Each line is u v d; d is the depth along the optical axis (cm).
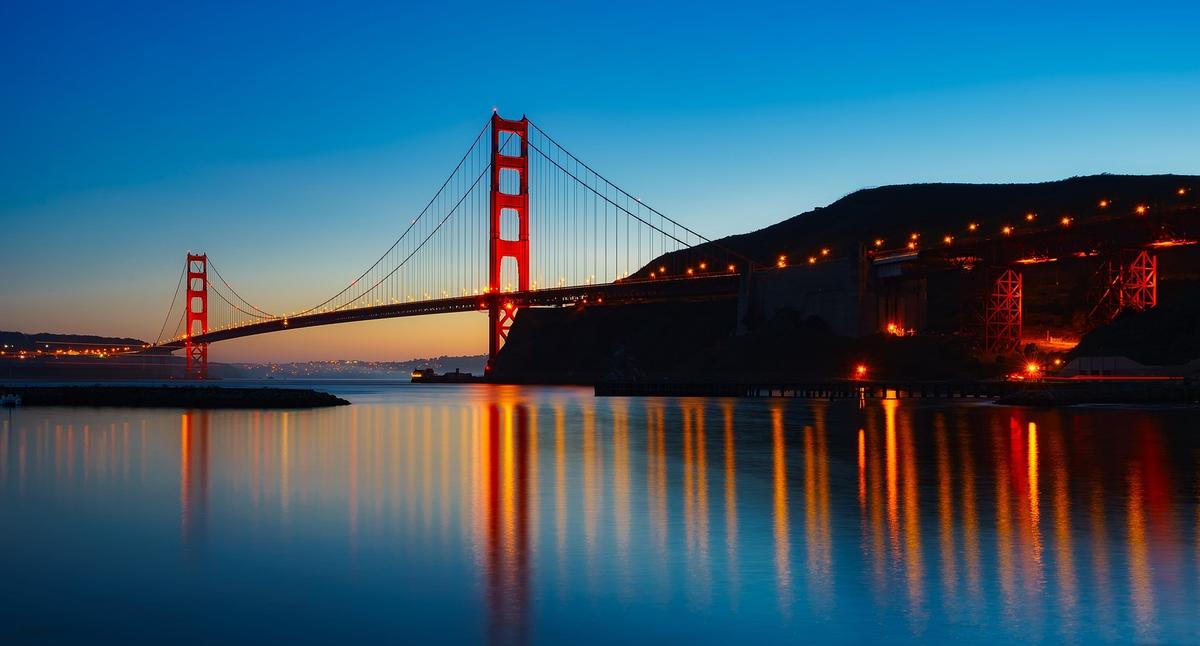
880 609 1448
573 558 1769
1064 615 1412
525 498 2461
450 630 1377
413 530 2036
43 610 1473
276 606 1488
